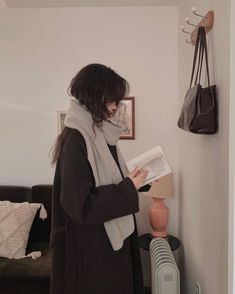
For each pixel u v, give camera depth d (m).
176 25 2.49
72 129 1.23
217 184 1.46
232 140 1.23
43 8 2.56
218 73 1.42
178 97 2.50
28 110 2.65
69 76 2.60
